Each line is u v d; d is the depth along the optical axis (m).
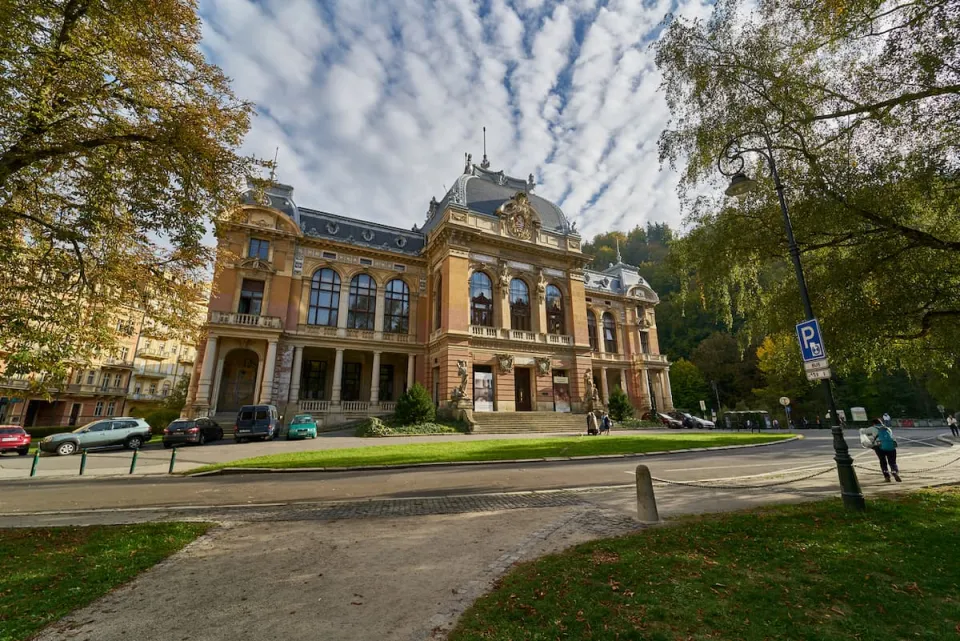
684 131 13.21
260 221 34.97
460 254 37.34
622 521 8.00
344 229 39.94
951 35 8.54
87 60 8.84
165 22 10.53
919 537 6.34
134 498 11.12
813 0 10.13
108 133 10.02
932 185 9.78
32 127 8.88
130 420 23.77
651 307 56.94
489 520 8.41
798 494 10.05
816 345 8.90
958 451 19.20
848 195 10.34
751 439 24.62
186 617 4.60
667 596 4.58
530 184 48.16
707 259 13.32
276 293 34.69
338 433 30.83
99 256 11.17
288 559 6.41
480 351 36.09
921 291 10.27
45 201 10.73
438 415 34.34
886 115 10.06
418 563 6.12
